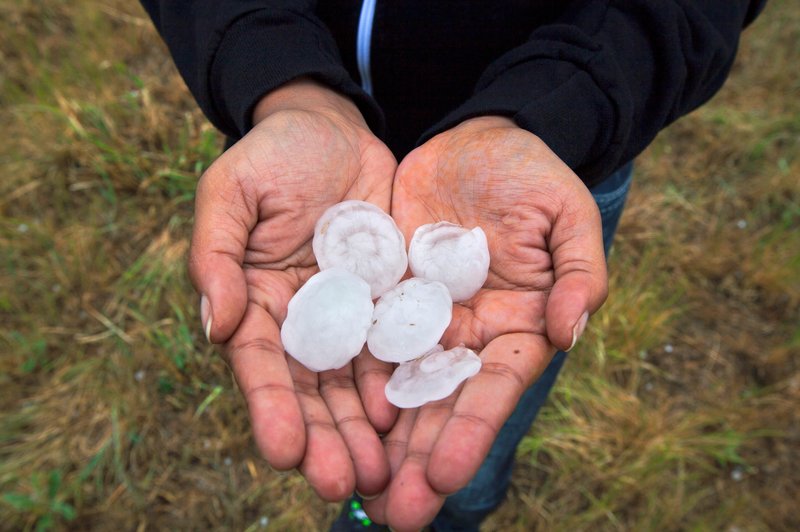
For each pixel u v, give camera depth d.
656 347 0.57
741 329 0.58
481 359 0.27
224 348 0.27
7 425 0.50
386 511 0.24
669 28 0.29
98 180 0.62
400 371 0.28
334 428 0.25
